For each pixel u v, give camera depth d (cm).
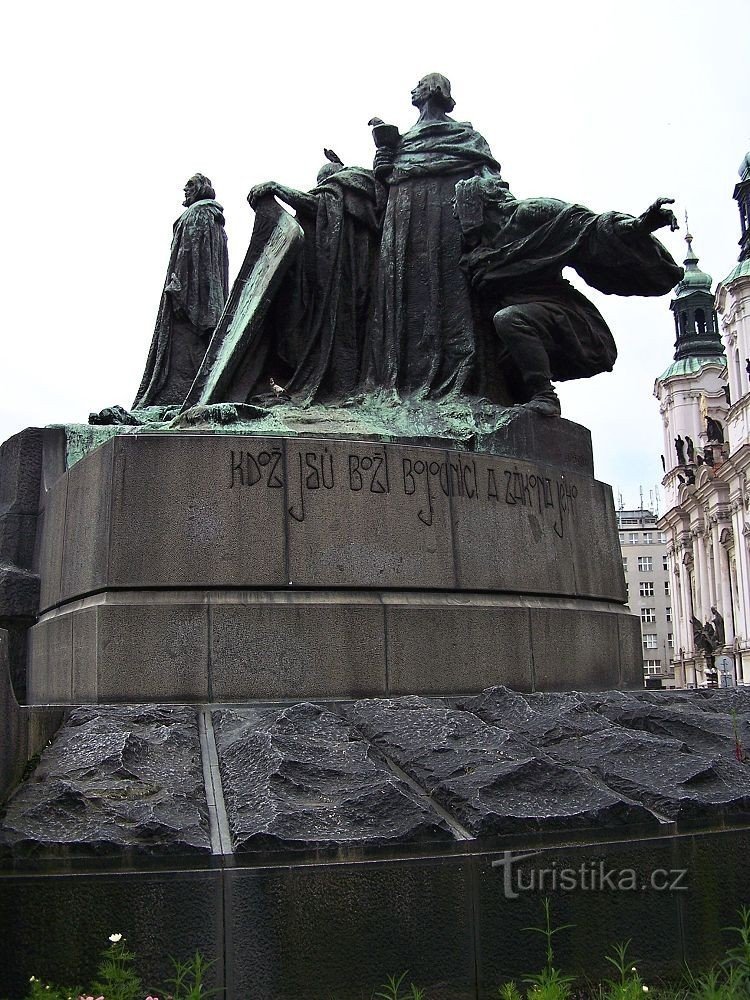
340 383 926
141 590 676
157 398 1104
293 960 405
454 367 923
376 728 550
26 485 877
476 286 928
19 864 403
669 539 9488
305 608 677
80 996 384
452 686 707
